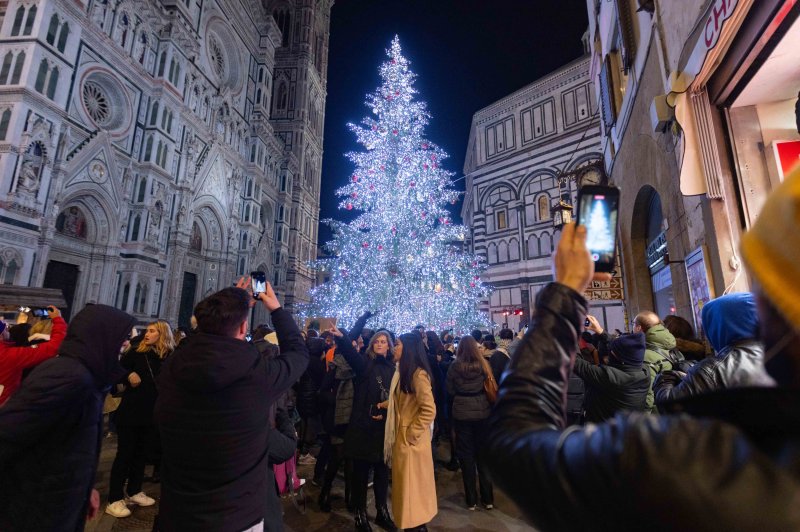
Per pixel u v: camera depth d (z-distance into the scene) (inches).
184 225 1003.3
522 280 1266.0
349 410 211.2
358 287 747.4
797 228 23.3
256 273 120.8
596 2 522.3
